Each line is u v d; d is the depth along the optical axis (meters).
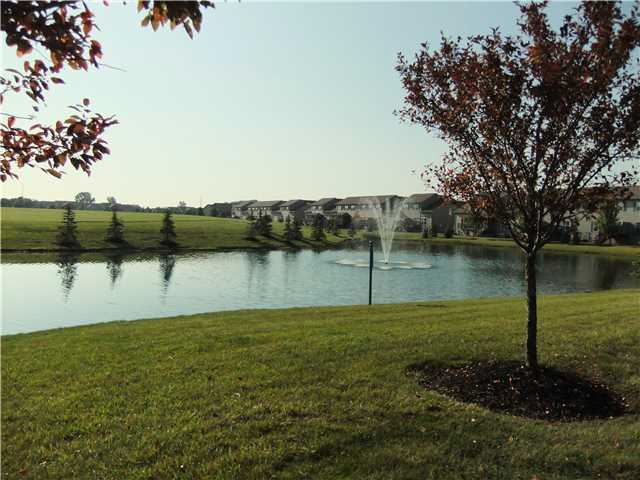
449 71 6.29
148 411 5.24
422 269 33.56
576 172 6.11
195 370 6.63
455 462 4.29
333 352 7.47
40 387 6.08
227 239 54.34
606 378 6.45
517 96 5.74
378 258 42.03
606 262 39.53
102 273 28.34
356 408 5.30
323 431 4.77
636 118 5.52
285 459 4.28
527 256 6.45
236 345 8.02
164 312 17.67
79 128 2.87
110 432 4.78
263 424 4.88
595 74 5.44
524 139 5.94
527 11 5.73
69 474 4.07
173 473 4.06
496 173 6.28
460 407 5.42
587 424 5.11
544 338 8.38
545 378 6.16
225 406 5.35
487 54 5.82
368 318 10.88
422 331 9.02
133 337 8.98
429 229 70.69
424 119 6.65
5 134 2.87
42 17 2.31
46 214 69.69
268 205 135.38
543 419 5.27
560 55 5.58
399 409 5.30
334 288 24.30
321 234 61.91
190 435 4.69
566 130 5.81
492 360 7.05
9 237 41.38
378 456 4.35
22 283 23.89
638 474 4.18
